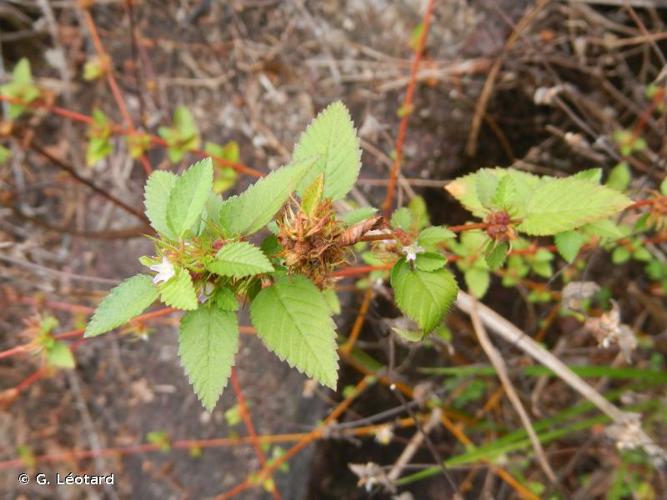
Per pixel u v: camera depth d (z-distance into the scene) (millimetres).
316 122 193
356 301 317
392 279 185
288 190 165
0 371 397
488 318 278
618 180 273
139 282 162
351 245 171
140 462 375
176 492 364
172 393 373
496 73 327
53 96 349
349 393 318
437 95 332
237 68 364
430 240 187
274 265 167
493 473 363
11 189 385
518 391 355
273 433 345
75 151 395
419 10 338
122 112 369
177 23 376
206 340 160
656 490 345
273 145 350
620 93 339
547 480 366
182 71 375
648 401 324
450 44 332
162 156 375
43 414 396
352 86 343
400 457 346
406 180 320
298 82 352
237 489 318
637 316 383
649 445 286
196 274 161
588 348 366
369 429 316
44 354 250
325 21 350
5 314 392
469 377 343
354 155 188
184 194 159
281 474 345
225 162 311
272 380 347
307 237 160
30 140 314
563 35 333
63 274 316
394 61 337
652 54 342
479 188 204
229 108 364
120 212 386
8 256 323
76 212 396
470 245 263
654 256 344
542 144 346
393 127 333
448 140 332
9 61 413
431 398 292
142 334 281
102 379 388
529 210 197
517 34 327
